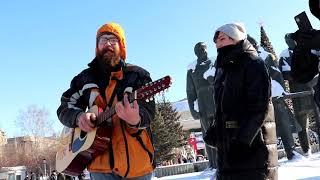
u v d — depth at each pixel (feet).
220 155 13.25
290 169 30.66
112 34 11.51
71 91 11.89
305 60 10.83
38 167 198.59
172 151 134.72
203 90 36.45
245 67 12.89
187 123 146.30
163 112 143.13
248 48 13.37
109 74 11.53
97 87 11.53
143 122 10.33
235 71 13.08
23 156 216.95
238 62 13.10
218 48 13.97
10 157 223.30
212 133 13.88
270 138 12.80
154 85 9.78
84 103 11.94
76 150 11.32
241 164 12.60
